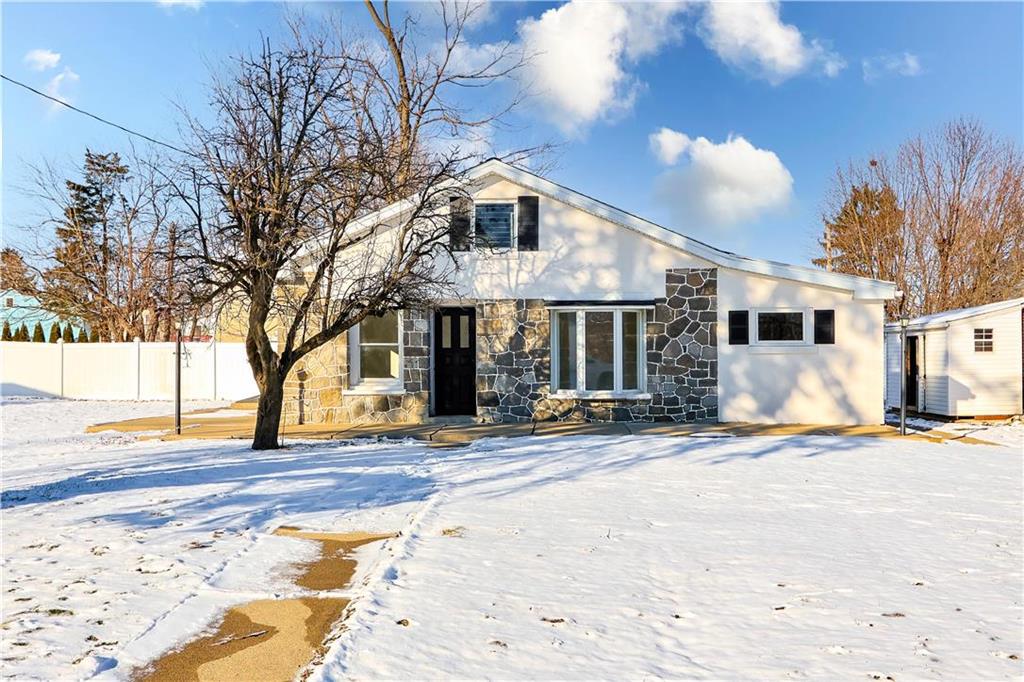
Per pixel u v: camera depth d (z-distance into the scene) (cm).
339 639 407
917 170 3206
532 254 1491
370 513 739
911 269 3241
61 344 2544
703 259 1474
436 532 652
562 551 589
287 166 1114
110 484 895
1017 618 447
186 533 657
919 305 3225
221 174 1114
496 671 368
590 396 1480
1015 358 1673
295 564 569
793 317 1470
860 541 627
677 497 813
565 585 505
